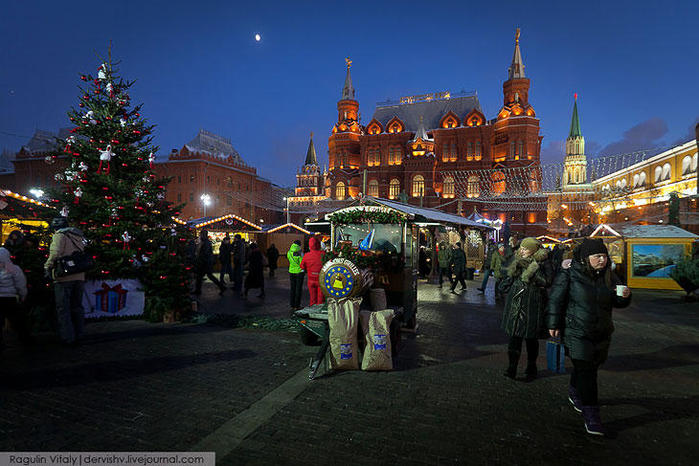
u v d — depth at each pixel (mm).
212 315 7711
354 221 6988
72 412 3664
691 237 14289
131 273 7770
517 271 4781
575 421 3703
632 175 60531
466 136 65875
